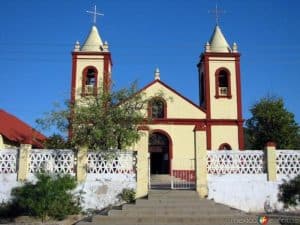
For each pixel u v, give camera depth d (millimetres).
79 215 18062
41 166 18953
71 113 21375
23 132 32156
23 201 17406
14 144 29375
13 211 18078
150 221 15688
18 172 18734
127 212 16422
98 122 20875
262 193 19141
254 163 19484
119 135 20766
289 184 19234
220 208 16922
